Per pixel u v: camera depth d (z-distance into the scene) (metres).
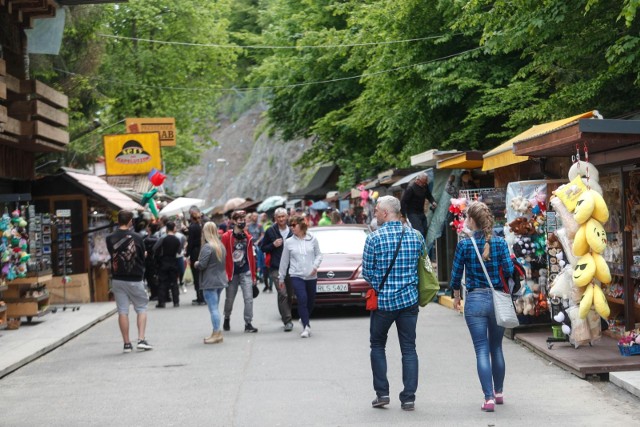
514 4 14.43
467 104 22.52
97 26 24.28
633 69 12.50
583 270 9.36
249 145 86.31
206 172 88.62
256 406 8.29
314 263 13.27
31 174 18.88
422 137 24.23
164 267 19.36
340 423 7.45
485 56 22.33
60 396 9.27
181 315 17.36
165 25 42.28
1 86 13.48
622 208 10.84
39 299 16.02
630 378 8.57
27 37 16.94
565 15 13.30
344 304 15.63
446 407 7.98
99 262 21.45
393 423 7.38
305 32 35.47
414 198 17.23
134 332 14.90
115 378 10.25
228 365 10.80
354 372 9.95
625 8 10.30
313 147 40.56
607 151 10.55
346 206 38.25
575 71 14.98
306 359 11.01
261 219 29.41
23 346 12.88
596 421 7.26
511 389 8.70
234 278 14.26
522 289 11.90
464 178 16.84
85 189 20.91
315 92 36.97
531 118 17.41
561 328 10.55
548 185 12.11
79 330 15.12
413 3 22.50
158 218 25.02
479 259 7.84
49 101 17.02
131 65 42.00
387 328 7.93
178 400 8.74
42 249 17.33
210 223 13.02
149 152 30.12
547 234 11.33
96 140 30.92
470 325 7.91
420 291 7.97
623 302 11.03
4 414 8.45
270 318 16.12
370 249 7.89
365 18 26.89
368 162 34.66
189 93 44.47
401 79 24.12
